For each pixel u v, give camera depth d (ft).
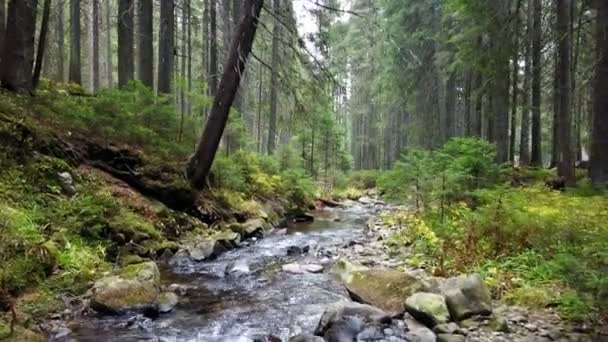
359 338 15.12
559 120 45.24
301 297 20.98
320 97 36.88
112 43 106.01
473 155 33.53
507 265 20.83
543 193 30.94
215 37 55.47
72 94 43.60
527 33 48.62
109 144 32.55
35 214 21.94
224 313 18.71
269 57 67.21
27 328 14.97
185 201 34.37
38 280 18.35
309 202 62.54
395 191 35.99
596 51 32.22
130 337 15.85
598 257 15.96
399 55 70.44
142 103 37.22
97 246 23.35
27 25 31.99
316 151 87.61
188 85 41.27
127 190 30.99
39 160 26.30
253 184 49.83
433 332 15.37
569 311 15.76
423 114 84.07
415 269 23.88
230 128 50.88
